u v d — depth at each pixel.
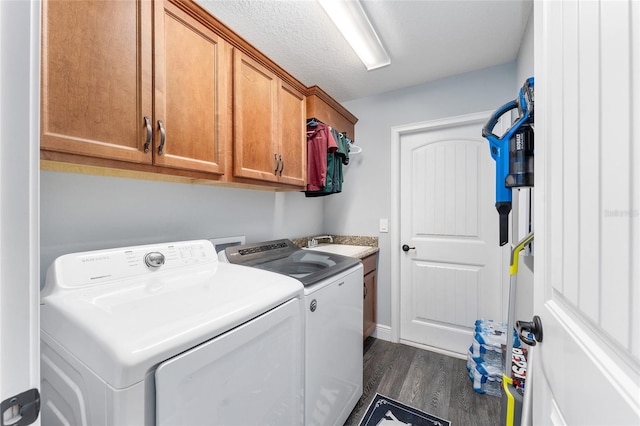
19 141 0.34
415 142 2.48
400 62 2.02
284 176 1.74
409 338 2.50
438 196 2.38
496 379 1.73
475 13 1.52
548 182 0.63
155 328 0.64
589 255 0.43
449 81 2.25
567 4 0.52
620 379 0.35
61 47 0.79
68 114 0.80
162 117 1.04
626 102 0.34
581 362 0.45
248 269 1.20
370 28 1.62
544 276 0.66
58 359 0.70
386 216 2.54
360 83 2.34
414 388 1.83
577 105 0.48
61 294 0.79
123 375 0.54
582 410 0.44
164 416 0.59
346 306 1.48
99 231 1.17
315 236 2.72
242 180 1.45
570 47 0.51
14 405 0.34
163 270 1.06
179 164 1.11
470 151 2.26
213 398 0.70
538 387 0.69
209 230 1.67
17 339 0.34
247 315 0.80
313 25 1.60
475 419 1.55
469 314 2.26
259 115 1.53
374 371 2.03
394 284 2.49
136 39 0.97
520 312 1.82
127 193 1.27
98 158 0.88
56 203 1.04
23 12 0.35
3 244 0.33
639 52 0.32
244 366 0.79
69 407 0.67
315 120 2.04
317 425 1.21
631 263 0.33
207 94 1.24
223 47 1.32
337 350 1.39
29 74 0.35
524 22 1.59
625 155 0.34
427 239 2.43
